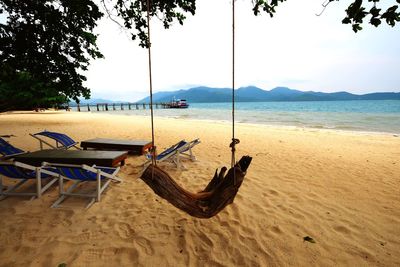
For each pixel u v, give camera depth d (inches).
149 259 88.4
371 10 75.4
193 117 1136.2
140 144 249.8
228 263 87.3
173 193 84.8
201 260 88.7
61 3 189.8
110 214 121.6
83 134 423.8
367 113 1339.8
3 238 99.0
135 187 159.3
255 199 143.0
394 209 133.5
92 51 244.4
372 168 219.8
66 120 735.1
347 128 632.4
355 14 77.7
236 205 133.6
